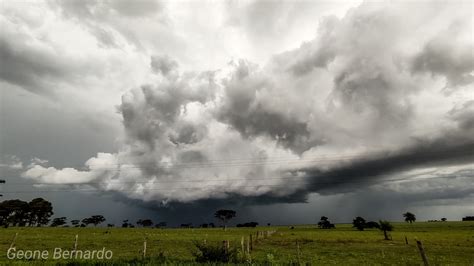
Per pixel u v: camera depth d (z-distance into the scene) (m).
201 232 113.75
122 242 55.38
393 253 41.53
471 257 37.50
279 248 45.81
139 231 113.44
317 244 55.22
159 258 22.05
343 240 64.94
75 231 106.06
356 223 149.75
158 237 72.62
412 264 30.75
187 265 19.03
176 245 49.75
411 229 135.50
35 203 197.12
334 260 33.59
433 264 30.53
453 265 29.58
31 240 57.03
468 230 118.12
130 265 19.55
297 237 76.06
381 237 79.25
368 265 29.75
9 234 77.56
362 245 54.47
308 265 24.72
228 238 69.94
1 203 181.88
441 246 52.97
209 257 21.75
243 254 24.25
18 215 189.62
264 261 22.39
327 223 174.38
